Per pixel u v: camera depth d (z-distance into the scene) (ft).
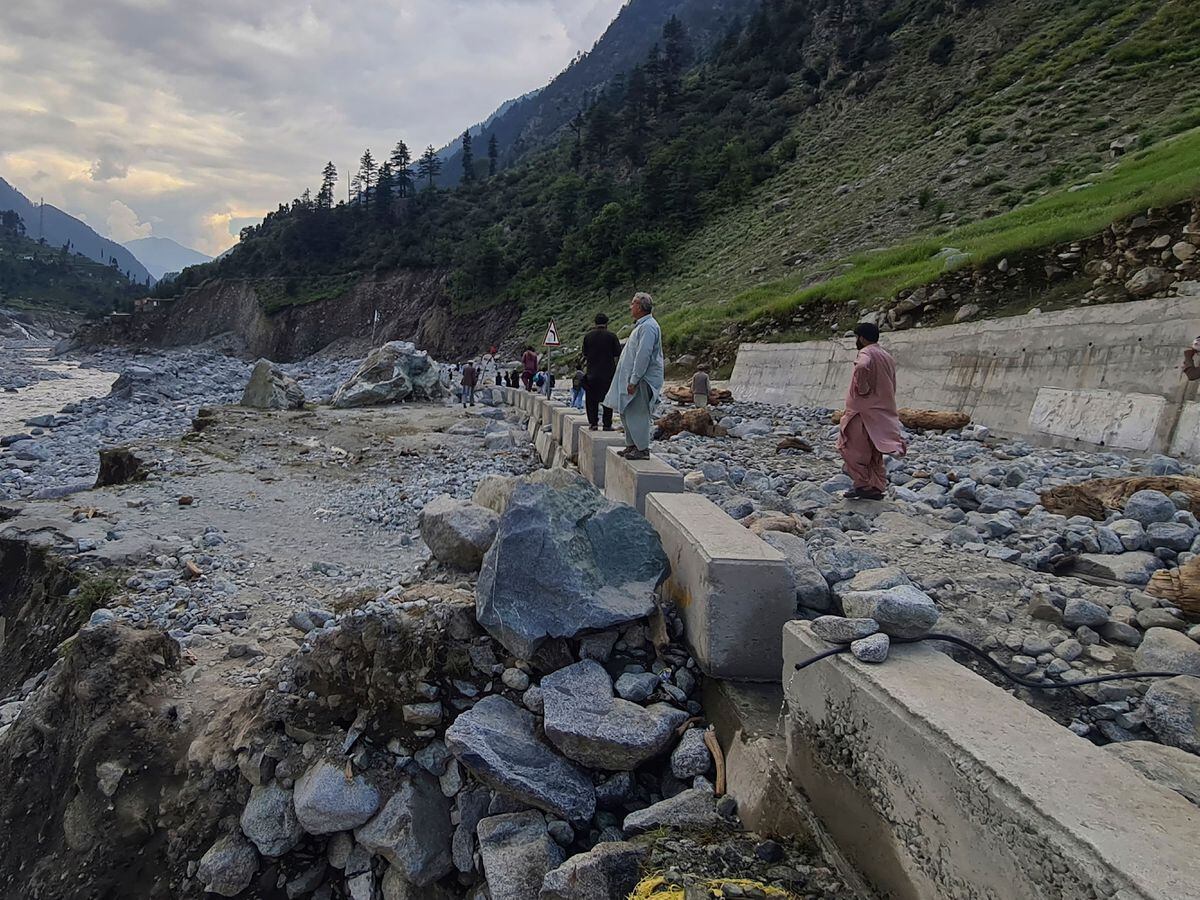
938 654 10.12
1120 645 13.33
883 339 60.29
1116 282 47.78
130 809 15.92
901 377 56.95
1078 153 93.45
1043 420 42.06
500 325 229.66
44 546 32.55
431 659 15.49
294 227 361.51
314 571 31.01
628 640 15.21
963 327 51.65
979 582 16.19
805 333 77.30
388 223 363.97
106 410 99.76
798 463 36.42
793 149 194.18
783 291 96.99
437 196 362.53
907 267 72.79
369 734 14.99
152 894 14.65
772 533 17.65
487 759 12.95
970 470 31.35
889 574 13.42
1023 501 24.34
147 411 98.53
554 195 278.67
